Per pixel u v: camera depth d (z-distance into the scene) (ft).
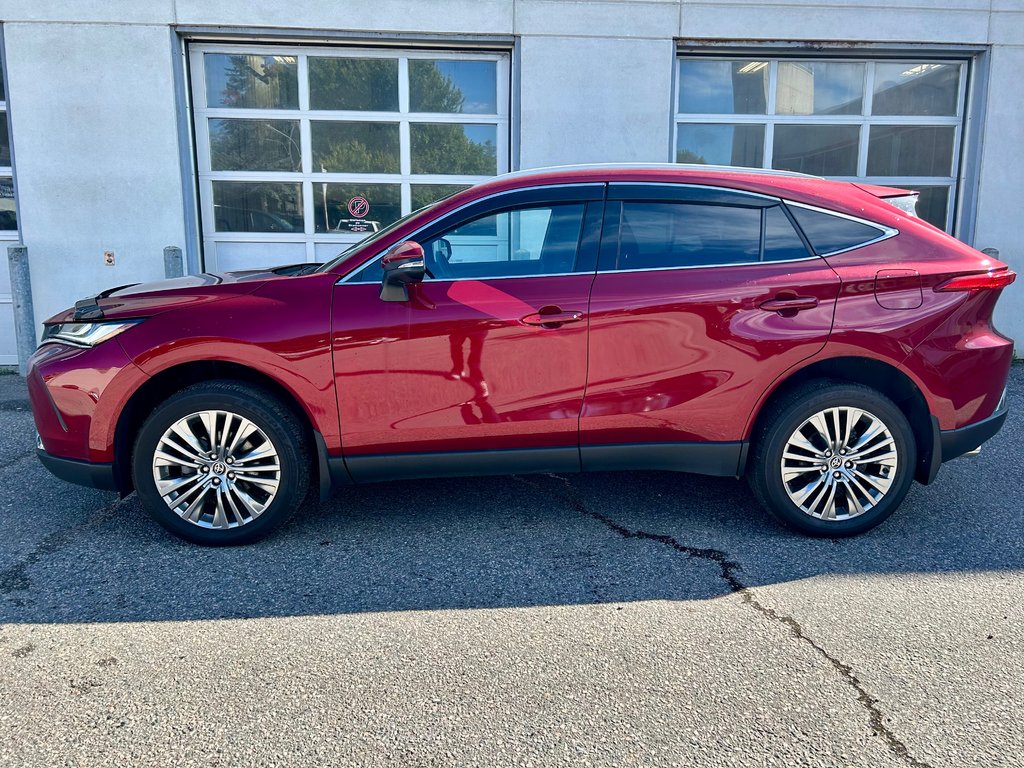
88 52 22.89
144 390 10.94
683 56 25.04
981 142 25.66
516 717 7.30
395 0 23.43
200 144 24.43
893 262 11.06
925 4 24.54
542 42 23.88
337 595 9.81
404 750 6.85
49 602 9.60
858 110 26.04
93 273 23.99
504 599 9.70
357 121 24.85
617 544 11.41
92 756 6.76
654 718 7.28
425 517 12.49
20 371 23.20
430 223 11.07
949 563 10.68
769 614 9.27
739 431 11.23
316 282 10.89
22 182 23.34
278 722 7.24
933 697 7.59
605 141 24.53
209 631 8.91
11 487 13.89
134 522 12.23
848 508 11.46
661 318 10.83
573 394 10.96
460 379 10.82
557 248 11.13
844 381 11.23
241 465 11.00
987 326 11.41
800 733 7.05
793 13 24.32
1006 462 15.31
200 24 23.02
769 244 11.15
